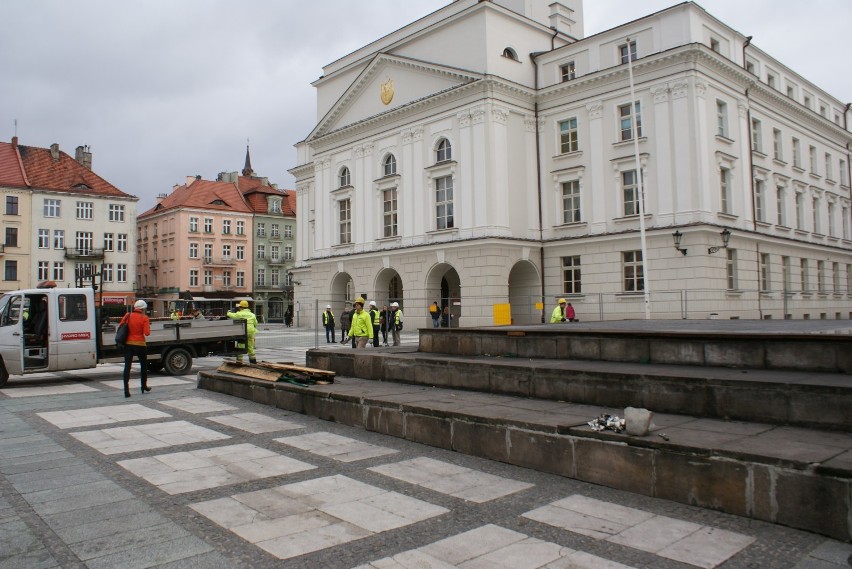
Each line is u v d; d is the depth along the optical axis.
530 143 35.53
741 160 32.25
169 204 77.88
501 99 34.12
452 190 35.47
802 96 40.47
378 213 39.62
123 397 13.00
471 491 6.31
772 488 5.31
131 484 6.70
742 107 32.62
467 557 4.71
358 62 42.88
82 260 63.56
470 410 8.09
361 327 21.28
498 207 33.53
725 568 4.50
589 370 8.64
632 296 31.30
